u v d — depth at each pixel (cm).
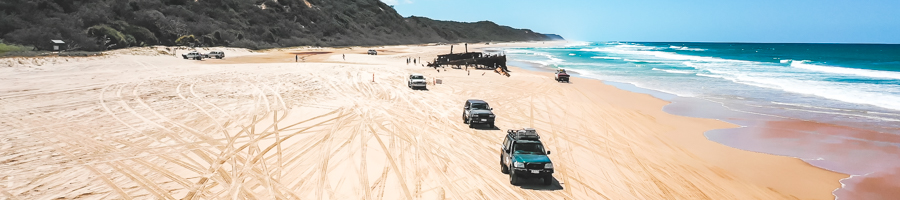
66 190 1375
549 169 1467
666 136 2378
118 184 1435
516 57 11338
